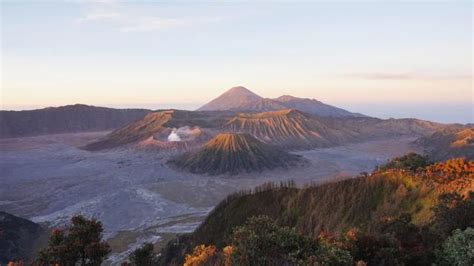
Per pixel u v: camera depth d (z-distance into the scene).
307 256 15.30
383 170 48.12
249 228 16.50
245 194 59.38
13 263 23.02
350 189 45.38
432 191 36.69
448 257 16.08
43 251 22.45
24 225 85.56
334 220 42.50
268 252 15.70
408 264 16.73
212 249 22.94
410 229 19.20
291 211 49.53
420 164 46.66
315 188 50.94
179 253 54.81
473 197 21.16
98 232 23.89
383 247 16.94
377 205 40.66
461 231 17.05
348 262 14.73
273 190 56.59
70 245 22.41
